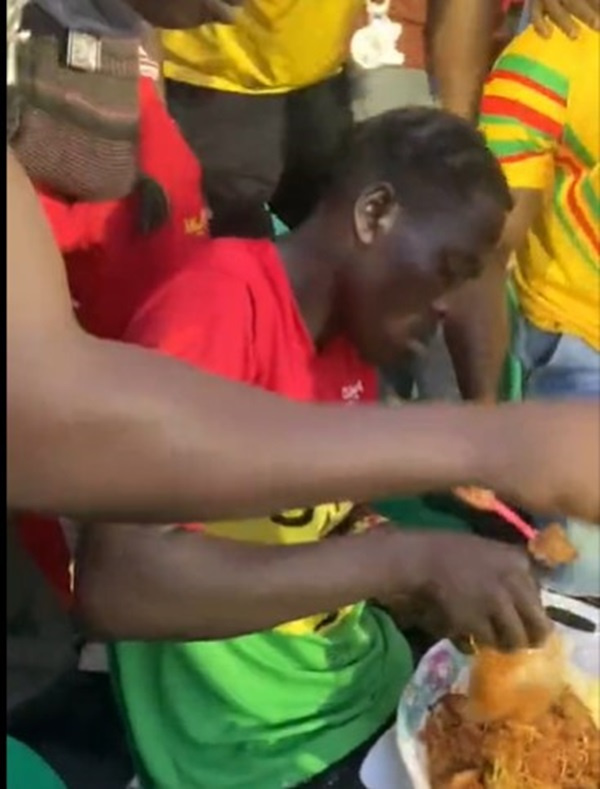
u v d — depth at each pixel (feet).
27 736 2.59
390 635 2.82
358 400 2.63
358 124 2.63
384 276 2.39
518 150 2.98
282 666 2.64
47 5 2.08
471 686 2.56
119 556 1.93
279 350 2.39
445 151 2.39
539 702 2.54
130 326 2.21
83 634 2.19
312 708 2.68
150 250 2.41
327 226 2.42
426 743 2.56
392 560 2.00
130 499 1.15
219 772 2.62
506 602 2.02
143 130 2.47
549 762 2.52
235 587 1.93
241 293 2.30
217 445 1.14
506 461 1.18
